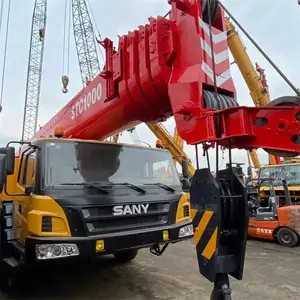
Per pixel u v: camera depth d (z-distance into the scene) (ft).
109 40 12.19
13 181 13.96
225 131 7.45
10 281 13.88
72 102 16.20
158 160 14.85
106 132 14.60
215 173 7.94
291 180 31.96
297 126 6.89
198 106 8.09
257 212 24.75
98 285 14.47
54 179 11.67
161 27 9.70
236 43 38.27
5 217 13.23
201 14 8.86
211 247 7.60
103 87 12.89
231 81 9.11
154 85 10.21
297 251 21.15
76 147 12.83
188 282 14.74
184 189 15.70
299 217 22.36
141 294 13.28
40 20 93.09
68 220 10.85
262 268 17.07
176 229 12.73
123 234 11.41
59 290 13.87
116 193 12.16
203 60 8.52
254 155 43.91
